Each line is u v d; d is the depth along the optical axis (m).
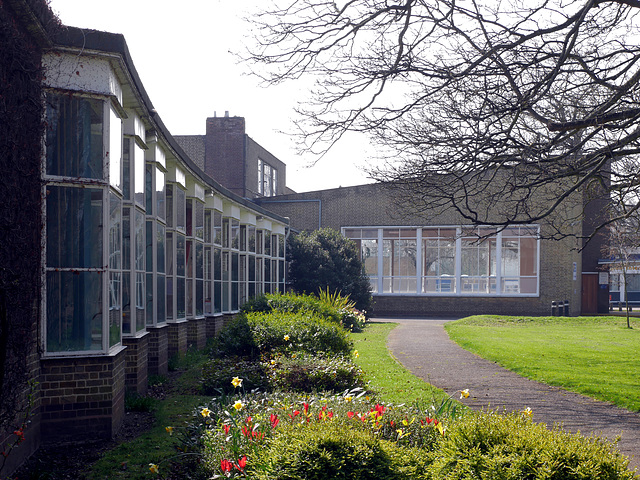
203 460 5.77
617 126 9.56
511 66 10.23
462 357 15.86
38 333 7.45
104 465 6.55
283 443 5.11
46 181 7.46
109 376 7.79
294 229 39.09
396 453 5.12
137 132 10.27
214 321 18.73
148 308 11.98
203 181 16.86
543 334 23.45
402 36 10.21
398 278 39.69
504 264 38.41
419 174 11.36
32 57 6.98
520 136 11.19
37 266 7.19
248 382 10.16
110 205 8.12
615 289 49.12
